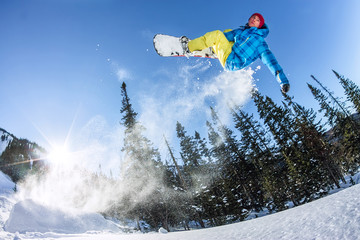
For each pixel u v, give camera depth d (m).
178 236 3.42
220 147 33.25
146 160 22.83
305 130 24.83
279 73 2.09
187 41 2.82
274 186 23.36
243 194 29.78
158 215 23.83
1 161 44.34
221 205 25.52
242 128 29.72
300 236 1.56
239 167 30.41
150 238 3.69
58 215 15.96
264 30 2.38
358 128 26.00
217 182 29.45
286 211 3.23
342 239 1.19
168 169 26.33
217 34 2.60
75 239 5.25
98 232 15.31
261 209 26.97
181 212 23.14
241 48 2.40
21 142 61.56
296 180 22.30
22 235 9.11
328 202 2.33
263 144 28.39
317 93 32.09
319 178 23.16
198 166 32.12
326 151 24.30
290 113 27.08
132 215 24.44
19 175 39.19
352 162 27.30
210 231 3.47
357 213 1.48
